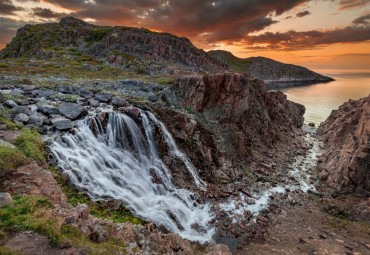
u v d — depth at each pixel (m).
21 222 7.53
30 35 121.75
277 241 16.62
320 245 15.95
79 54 86.56
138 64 68.69
